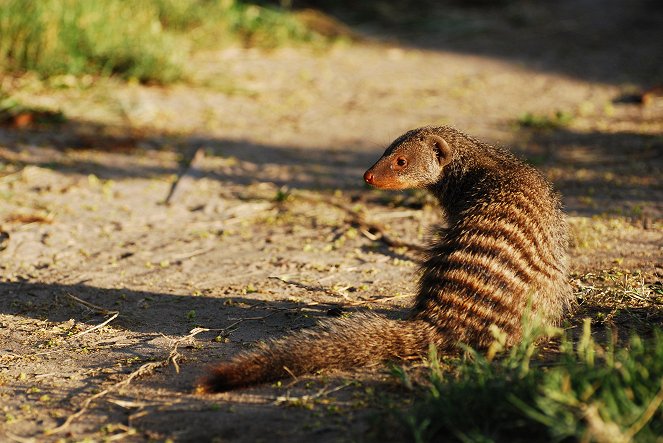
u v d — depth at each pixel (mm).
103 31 18797
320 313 8664
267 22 24062
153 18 21219
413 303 7844
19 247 10828
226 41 22578
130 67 18734
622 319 8008
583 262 9789
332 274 9875
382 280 9656
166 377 7148
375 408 6289
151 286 9617
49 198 12688
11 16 17750
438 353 7031
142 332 8289
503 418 5789
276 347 6855
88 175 13758
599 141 15750
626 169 13812
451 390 5973
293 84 20078
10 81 17469
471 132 16562
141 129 16234
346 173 14312
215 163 14609
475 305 7020
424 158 8711
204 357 7586
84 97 17453
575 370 5809
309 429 6027
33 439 6090
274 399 6570
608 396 5324
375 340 6961
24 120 15906
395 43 25297
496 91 20109
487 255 7137
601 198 12359
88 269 10180
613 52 24328
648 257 9859
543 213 7492
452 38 26250
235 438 5965
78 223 11766
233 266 10234
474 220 7406
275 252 10711
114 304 9086
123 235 11414
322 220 11953
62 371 7367
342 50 23906
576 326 7883
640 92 19484
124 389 6918
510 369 6227
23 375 7258
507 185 7730
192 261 10453
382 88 20078
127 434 6109
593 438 5203
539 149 15445
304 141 16094
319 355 6844
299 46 23625
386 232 11312
